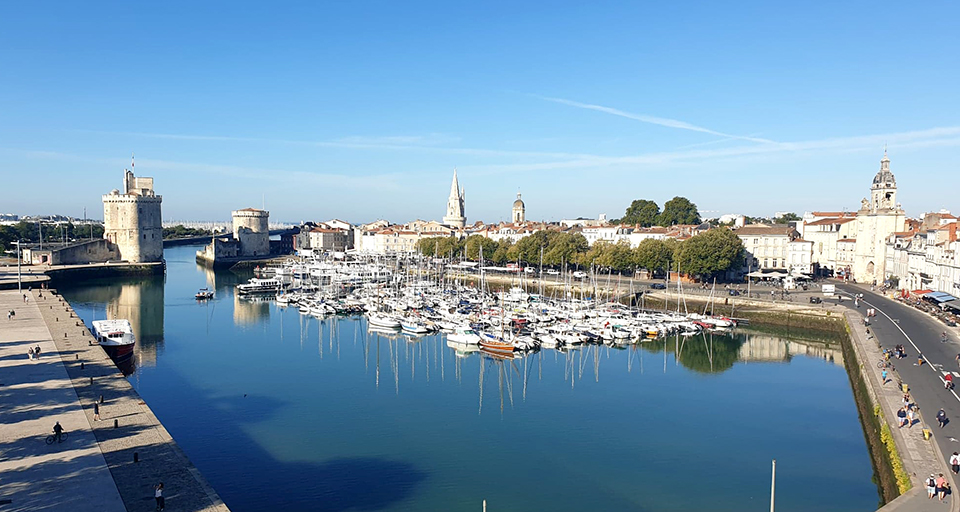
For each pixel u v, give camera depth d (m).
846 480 64.06
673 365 113.12
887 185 191.88
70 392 68.88
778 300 155.75
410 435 76.19
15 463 50.16
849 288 181.25
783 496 60.44
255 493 59.94
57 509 42.81
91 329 130.88
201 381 98.31
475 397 92.31
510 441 74.62
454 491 61.19
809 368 110.88
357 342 131.00
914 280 164.88
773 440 75.19
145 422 59.75
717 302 161.62
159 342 129.00
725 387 97.88
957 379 80.44
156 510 42.88
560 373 107.00
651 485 63.00
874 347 100.25
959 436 59.72
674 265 197.50
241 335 137.38
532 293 199.75
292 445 72.19
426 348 125.88
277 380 99.88
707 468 67.19
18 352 88.50
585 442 74.56
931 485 47.28
